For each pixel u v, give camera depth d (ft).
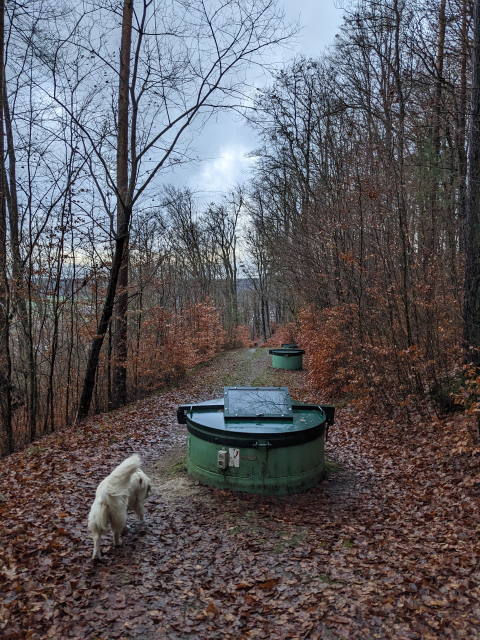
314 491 24.36
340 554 16.98
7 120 45.24
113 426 39.45
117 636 12.66
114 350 54.34
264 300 172.35
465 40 35.45
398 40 45.85
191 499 23.04
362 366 39.86
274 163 77.51
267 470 23.63
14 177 44.32
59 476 25.55
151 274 66.74
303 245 58.59
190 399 55.21
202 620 13.42
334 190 48.62
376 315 37.76
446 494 21.39
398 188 34.73
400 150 38.01
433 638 11.96
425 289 31.14
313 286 59.06
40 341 49.06
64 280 44.32
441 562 15.39
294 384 64.34
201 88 42.16
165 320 63.21
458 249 37.11
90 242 44.24
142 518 19.99
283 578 15.44
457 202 36.70
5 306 41.27
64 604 13.82
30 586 14.48
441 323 31.53
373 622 12.89
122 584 15.10
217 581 15.49
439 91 39.83
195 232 129.18
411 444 29.58
